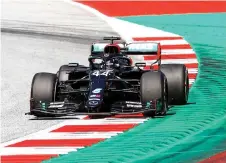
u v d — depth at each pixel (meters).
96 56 48.19
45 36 84.44
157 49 50.03
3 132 43.91
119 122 45.16
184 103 49.94
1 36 85.06
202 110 48.09
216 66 65.38
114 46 48.94
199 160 36.41
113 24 90.25
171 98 49.44
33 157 37.97
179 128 43.22
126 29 86.50
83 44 79.19
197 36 81.06
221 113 47.16
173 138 40.94
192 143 39.81
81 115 47.59
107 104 45.19
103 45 50.62
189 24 88.88
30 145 40.56
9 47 78.62
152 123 44.62
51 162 36.91
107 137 41.62
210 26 87.19
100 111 45.44
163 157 37.12
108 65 47.62
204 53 72.00
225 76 60.59
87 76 47.81
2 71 65.94
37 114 46.69
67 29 87.94
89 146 39.81
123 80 45.72
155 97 44.50
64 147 39.81
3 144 41.03
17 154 38.72
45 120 46.69
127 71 48.25
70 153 38.50
